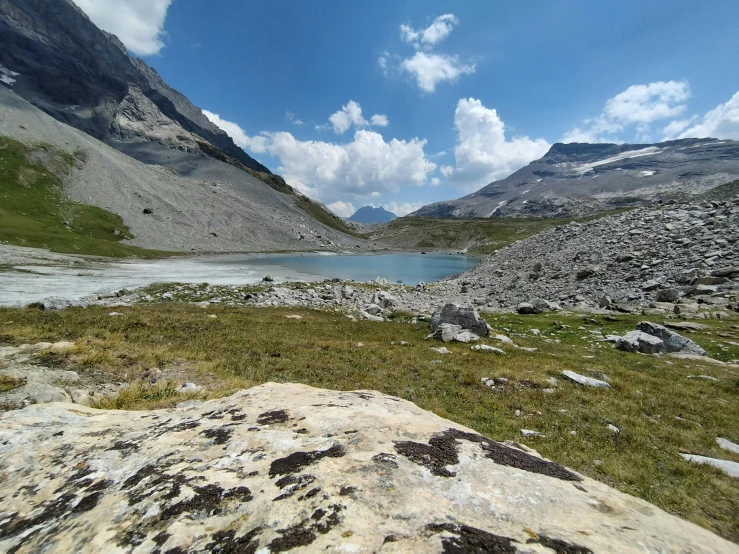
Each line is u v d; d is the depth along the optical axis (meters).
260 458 3.73
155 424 4.94
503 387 15.01
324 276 94.75
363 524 2.67
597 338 27.09
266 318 30.36
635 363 20.78
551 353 22.47
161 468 3.64
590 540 2.56
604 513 3.03
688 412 13.41
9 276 53.25
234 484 3.25
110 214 141.12
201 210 184.12
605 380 16.95
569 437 10.73
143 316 24.75
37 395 8.36
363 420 4.57
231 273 86.69
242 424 4.65
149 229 146.75
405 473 3.33
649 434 11.21
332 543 2.47
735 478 8.91
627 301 38.00
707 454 10.34
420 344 23.22
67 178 148.25
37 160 145.12
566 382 16.05
